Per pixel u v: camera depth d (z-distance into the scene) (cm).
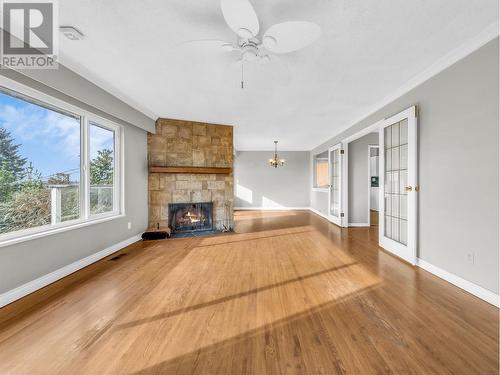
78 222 292
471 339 157
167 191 465
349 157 577
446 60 238
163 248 378
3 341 156
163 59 245
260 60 216
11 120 222
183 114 438
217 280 255
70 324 175
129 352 147
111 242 351
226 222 512
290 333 165
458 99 231
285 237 454
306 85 305
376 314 188
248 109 407
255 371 132
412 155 289
